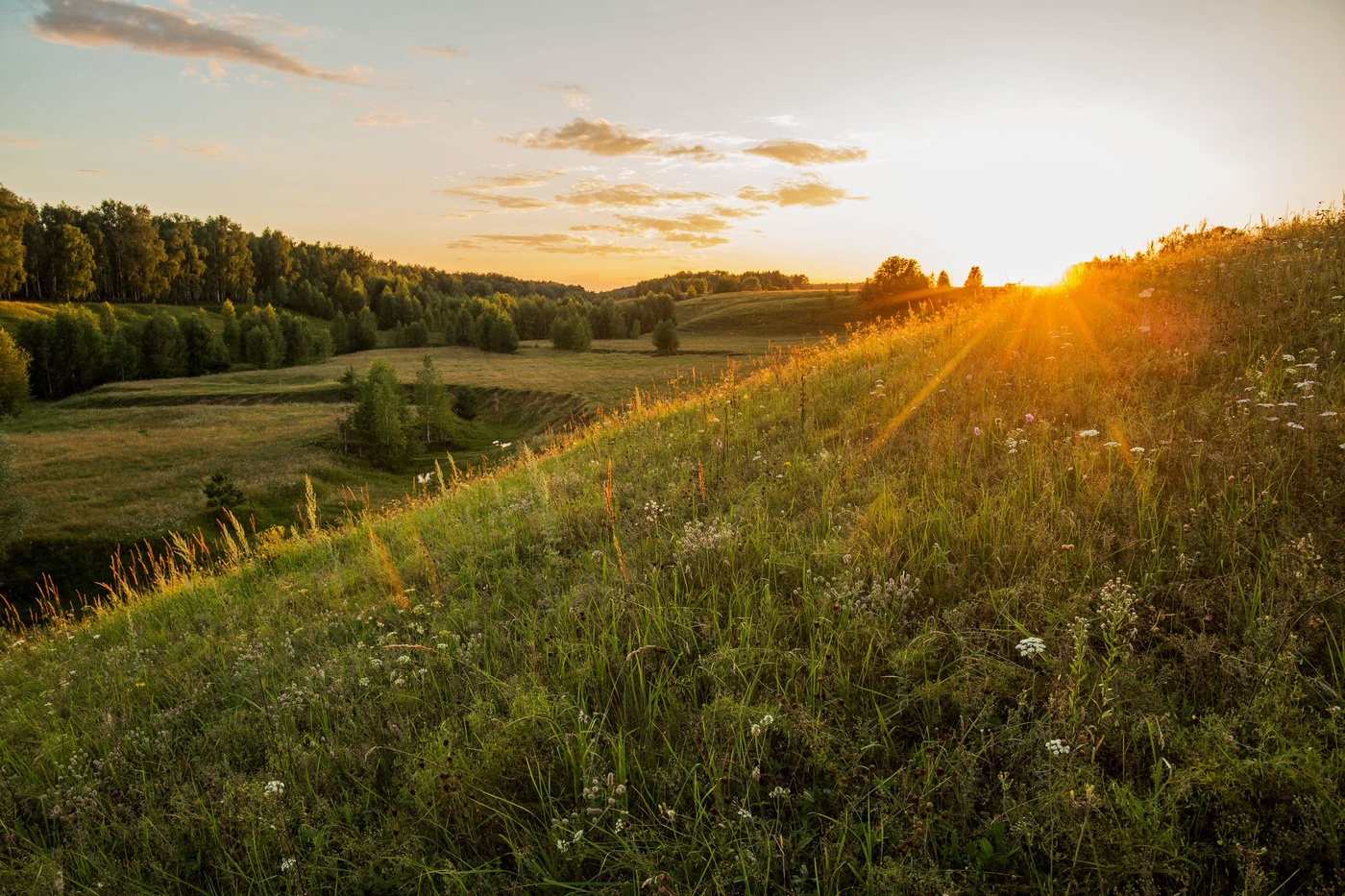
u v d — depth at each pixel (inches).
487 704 134.7
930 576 153.4
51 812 135.5
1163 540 146.4
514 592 191.3
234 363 4493.1
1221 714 105.0
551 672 145.0
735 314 6441.9
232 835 120.9
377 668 166.2
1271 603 119.3
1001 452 210.5
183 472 1733.5
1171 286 363.3
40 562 1230.9
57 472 1733.5
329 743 138.6
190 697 176.2
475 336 5305.1
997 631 128.4
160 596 319.6
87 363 3690.9
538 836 106.4
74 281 5064.0
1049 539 148.6
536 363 4313.5
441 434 2482.8
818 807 105.0
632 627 154.9
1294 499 148.0
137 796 137.6
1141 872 83.6
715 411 362.6
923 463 212.8
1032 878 88.4
